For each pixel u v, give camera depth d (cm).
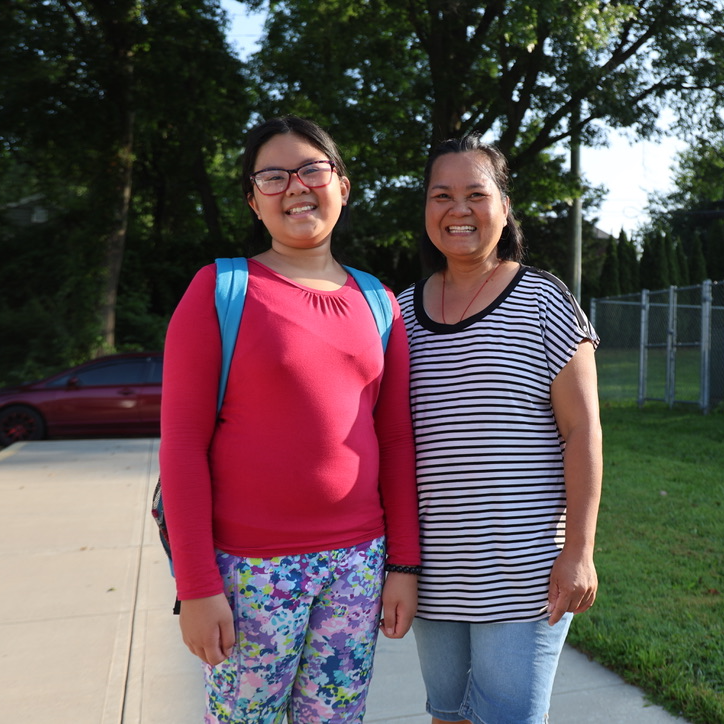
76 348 1650
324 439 164
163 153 2111
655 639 314
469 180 196
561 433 186
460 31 1545
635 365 1602
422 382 190
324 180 177
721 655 296
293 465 162
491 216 196
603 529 492
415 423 190
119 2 1526
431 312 200
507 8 1277
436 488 184
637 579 392
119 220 1728
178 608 160
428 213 202
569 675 296
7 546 492
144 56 1627
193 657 326
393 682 305
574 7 1271
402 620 179
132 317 1897
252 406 163
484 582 179
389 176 1814
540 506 181
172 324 165
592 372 185
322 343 167
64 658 326
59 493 655
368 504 174
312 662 172
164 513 163
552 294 188
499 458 180
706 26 1482
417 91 1594
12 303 1808
